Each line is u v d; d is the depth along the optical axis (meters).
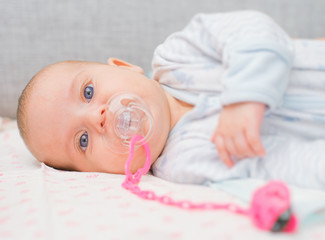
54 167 1.23
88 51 1.75
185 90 1.15
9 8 1.73
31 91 1.17
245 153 0.89
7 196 0.85
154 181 1.03
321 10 1.75
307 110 1.01
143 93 1.10
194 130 1.07
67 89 1.13
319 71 1.02
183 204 0.75
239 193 0.84
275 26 1.03
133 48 1.75
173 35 1.25
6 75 1.75
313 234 0.63
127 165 0.97
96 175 1.06
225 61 0.96
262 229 0.64
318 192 0.82
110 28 1.74
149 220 0.69
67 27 1.74
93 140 1.09
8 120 1.78
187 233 0.64
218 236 0.62
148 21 1.75
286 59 0.93
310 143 0.97
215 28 1.07
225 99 0.89
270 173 0.96
